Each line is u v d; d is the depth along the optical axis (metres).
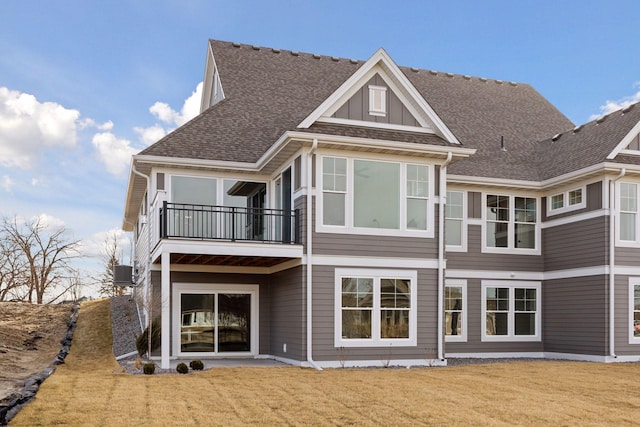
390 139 13.96
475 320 16.73
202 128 16.45
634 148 15.67
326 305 13.58
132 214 22.06
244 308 15.98
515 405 8.62
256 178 16.22
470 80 22.72
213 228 15.70
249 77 19.17
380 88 14.73
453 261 16.70
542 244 17.55
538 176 17.45
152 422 7.31
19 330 19.78
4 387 11.16
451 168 16.84
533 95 23.20
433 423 7.49
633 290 15.38
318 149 13.79
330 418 7.71
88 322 21.33
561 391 9.92
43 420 7.26
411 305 14.22
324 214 13.78
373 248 14.04
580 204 16.17
